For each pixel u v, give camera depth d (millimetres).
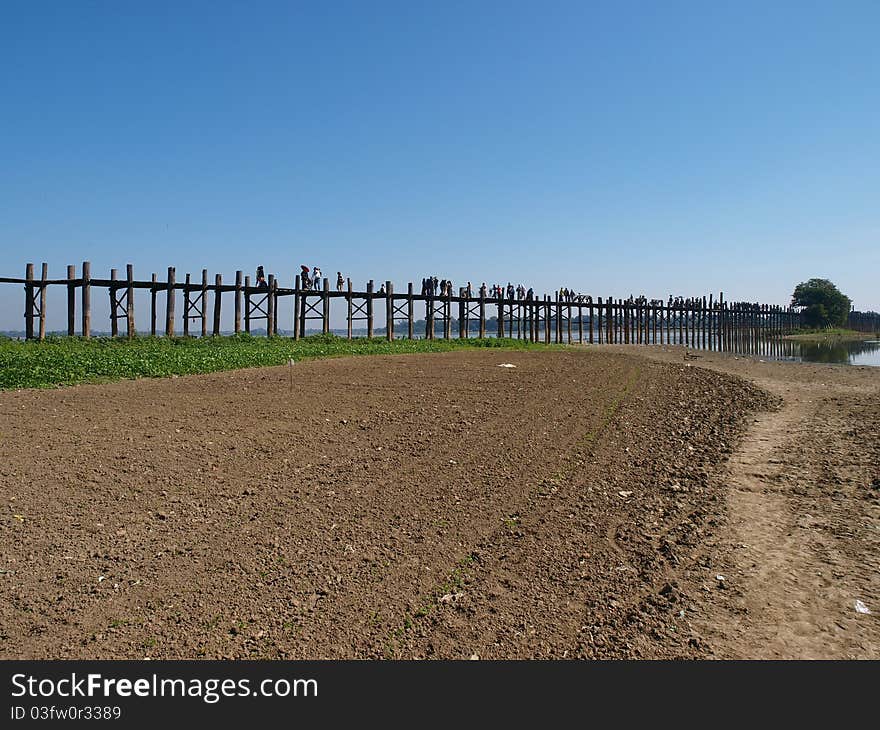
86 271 30406
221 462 8570
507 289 50938
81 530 6098
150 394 13836
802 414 14281
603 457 9664
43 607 4719
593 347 44344
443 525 6633
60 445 9023
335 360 22656
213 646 4359
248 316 36250
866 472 9039
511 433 11008
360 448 9648
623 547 6289
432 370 20188
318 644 4434
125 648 4301
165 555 5652
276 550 5859
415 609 4926
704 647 4602
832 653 4566
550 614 4945
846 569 5918
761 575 5777
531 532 6559
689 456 10008
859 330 100188
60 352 20719
